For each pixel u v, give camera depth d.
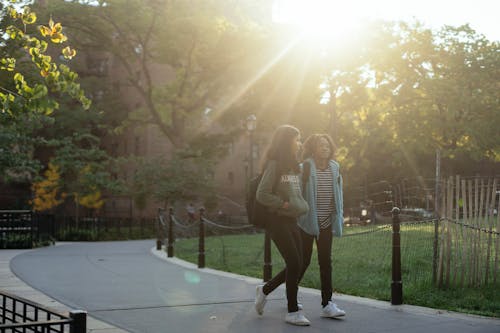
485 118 37.78
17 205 35.53
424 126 38.81
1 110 5.06
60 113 43.38
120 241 24.41
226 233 28.27
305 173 6.39
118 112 46.81
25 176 26.39
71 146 33.69
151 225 30.75
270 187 5.92
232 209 48.88
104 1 31.41
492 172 48.53
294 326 5.93
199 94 40.88
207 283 9.16
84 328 3.03
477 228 8.09
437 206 8.72
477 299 7.24
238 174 50.38
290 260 6.02
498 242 8.06
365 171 43.41
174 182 31.05
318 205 6.47
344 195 24.39
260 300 6.48
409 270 9.08
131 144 47.69
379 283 8.79
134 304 7.23
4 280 9.55
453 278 7.90
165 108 39.41
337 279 9.29
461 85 38.59
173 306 7.09
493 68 38.81
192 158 33.22
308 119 36.47
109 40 34.69
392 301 7.10
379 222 15.68
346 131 43.25
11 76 12.90
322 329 5.79
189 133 38.69
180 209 32.69
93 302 7.38
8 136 22.08
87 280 9.54
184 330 5.75
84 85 45.62
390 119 40.41
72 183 33.38
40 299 7.64
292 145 6.04
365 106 43.06
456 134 38.84
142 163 32.47
